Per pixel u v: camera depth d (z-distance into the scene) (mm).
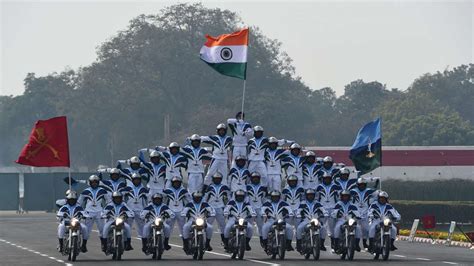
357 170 109250
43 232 147250
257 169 97625
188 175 98250
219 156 98875
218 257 93000
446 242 119500
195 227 89812
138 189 94125
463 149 199250
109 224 91250
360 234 91125
